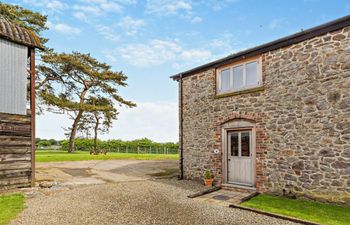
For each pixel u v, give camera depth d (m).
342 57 6.52
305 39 7.32
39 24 21.78
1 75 8.20
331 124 6.62
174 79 12.15
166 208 6.40
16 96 8.52
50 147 43.47
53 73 25.33
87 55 27.61
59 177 10.87
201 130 10.51
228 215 5.86
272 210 6.09
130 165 16.44
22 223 5.00
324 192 6.65
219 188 9.09
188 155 11.09
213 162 9.85
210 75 10.27
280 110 7.78
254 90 8.50
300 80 7.35
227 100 9.48
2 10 18.47
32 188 8.38
